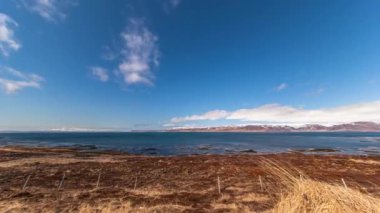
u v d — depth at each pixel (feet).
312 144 342.23
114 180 83.51
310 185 13.56
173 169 109.81
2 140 406.82
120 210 47.42
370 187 60.80
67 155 172.24
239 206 49.90
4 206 50.44
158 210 48.24
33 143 334.24
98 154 183.73
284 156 169.58
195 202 54.08
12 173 95.30
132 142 385.70
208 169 108.99
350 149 254.68
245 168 109.60
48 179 83.20
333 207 12.16
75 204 51.93
